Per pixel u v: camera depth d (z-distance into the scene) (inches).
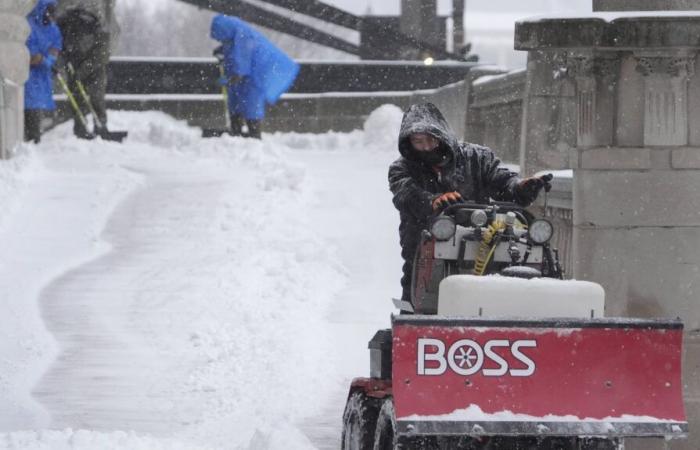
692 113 836.6
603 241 845.2
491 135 1668.3
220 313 1212.5
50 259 1421.0
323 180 1937.7
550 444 669.9
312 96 2925.7
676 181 837.2
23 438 745.6
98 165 1951.3
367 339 1139.3
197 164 2048.5
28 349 1079.0
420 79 3093.0
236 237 1519.4
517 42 841.5
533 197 713.0
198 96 2940.5
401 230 723.4
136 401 935.7
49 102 2160.4
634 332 612.1
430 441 627.5
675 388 612.7
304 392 968.9
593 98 841.5
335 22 3430.1
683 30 813.9
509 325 603.5
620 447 655.1
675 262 842.2
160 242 1508.4
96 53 2352.4
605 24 818.8
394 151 2490.2
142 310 1220.5
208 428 866.1
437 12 3590.1
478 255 653.9
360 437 691.4
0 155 1849.2
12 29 1921.8
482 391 599.5
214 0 3400.6
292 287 1315.2
